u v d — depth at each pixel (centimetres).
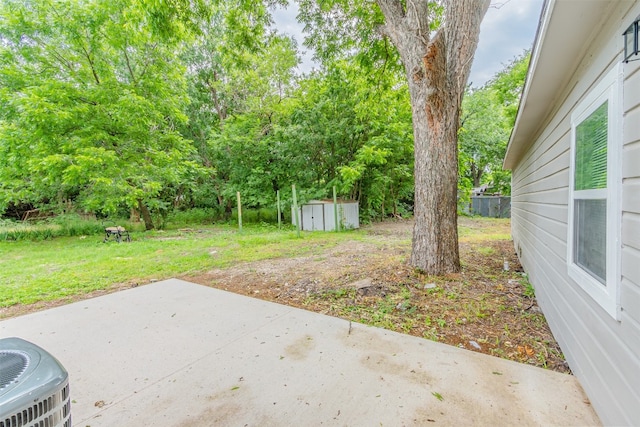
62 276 481
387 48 603
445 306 307
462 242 724
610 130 146
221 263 561
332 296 352
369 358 214
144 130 948
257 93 1323
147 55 945
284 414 160
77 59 880
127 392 183
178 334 263
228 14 599
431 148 400
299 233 923
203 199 1432
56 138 834
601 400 151
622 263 135
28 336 264
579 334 185
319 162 1251
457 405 163
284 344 239
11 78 806
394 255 564
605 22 153
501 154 1666
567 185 220
